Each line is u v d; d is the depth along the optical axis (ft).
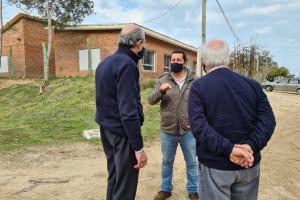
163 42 63.46
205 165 5.25
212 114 5.07
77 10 45.57
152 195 9.66
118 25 48.11
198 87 5.26
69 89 35.81
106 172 11.91
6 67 58.44
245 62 34.42
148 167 12.85
